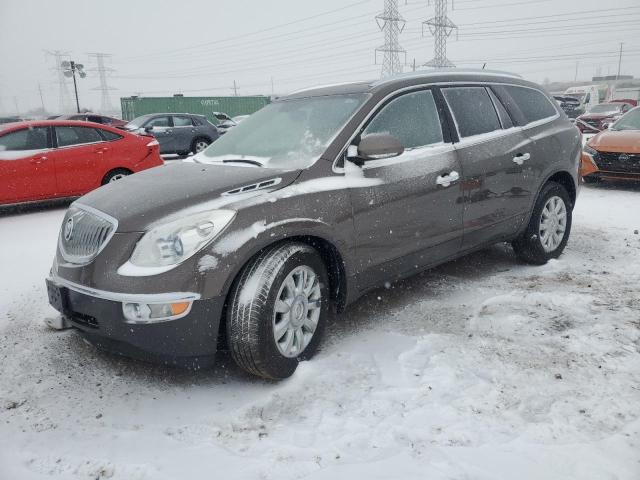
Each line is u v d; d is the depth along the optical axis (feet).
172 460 7.87
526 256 16.34
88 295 9.25
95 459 7.93
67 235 10.30
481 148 13.82
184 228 9.10
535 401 9.09
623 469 7.40
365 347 11.25
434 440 8.13
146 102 107.34
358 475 7.38
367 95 12.25
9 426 8.79
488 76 15.29
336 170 11.05
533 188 15.37
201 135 54.29
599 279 15.08
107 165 27.61
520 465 7.52
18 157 25.23
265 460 7.78
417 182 12.14
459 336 11.62
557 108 17.10
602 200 26.30
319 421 8.75
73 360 10.94
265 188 10.11
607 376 9.80
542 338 11.38
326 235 10.48
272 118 13.42
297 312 10.16
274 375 9.76
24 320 12.91
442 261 13.42
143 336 8.93
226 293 9.26
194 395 9.65
